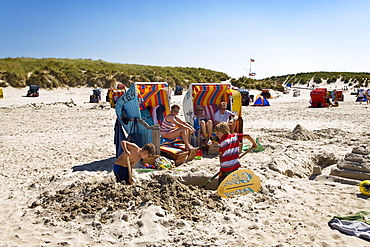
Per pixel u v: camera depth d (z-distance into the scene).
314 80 72.06
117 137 7.25
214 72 55.00
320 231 3.83
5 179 6.14
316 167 6.03
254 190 5.10
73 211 4.48
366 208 4.47
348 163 5.65
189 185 5.25
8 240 3.78
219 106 8.96
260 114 18.36
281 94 41.75
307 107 23.16
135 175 5.61
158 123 8.42
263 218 4.22
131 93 7.27
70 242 3.71
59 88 34.09
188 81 44.84
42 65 38.53
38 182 5.85
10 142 9.88
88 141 9.94
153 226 3.97
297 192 5.11
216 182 5.76
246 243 3.57
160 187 4.95
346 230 3.81
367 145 8.47
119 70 41.06
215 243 3.59
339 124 13.30
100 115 17.56
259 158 7.31
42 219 4.32
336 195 4.95
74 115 17.59
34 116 17.08
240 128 7.96
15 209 4.73
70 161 7.41
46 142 9.83
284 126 13.11
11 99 26.05
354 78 69.56
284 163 6.52
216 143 7.92
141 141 7.21
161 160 6.58
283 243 3.57
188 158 7.16
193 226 4.05
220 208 4.56
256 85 47.09
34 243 3.69
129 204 4.54
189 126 7.42
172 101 26.56
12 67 35.22
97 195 4.80
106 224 4.12
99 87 36.88
